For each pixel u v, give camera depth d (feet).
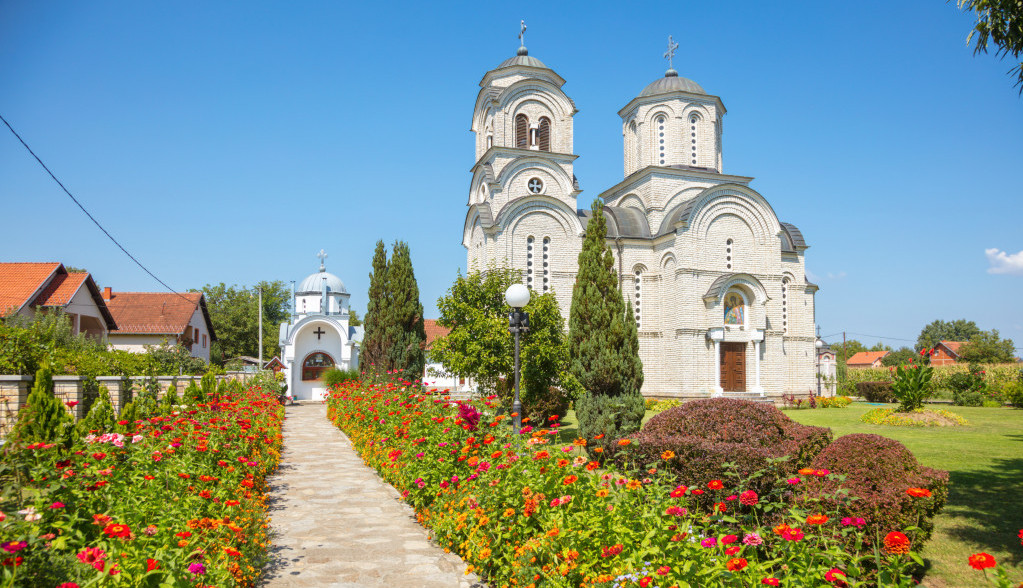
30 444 21.85
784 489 23.85
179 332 122.11
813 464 27.14
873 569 22.52
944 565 25.63
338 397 78.13
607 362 48.88
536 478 23.36
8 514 15.84
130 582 16.05
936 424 72.95
